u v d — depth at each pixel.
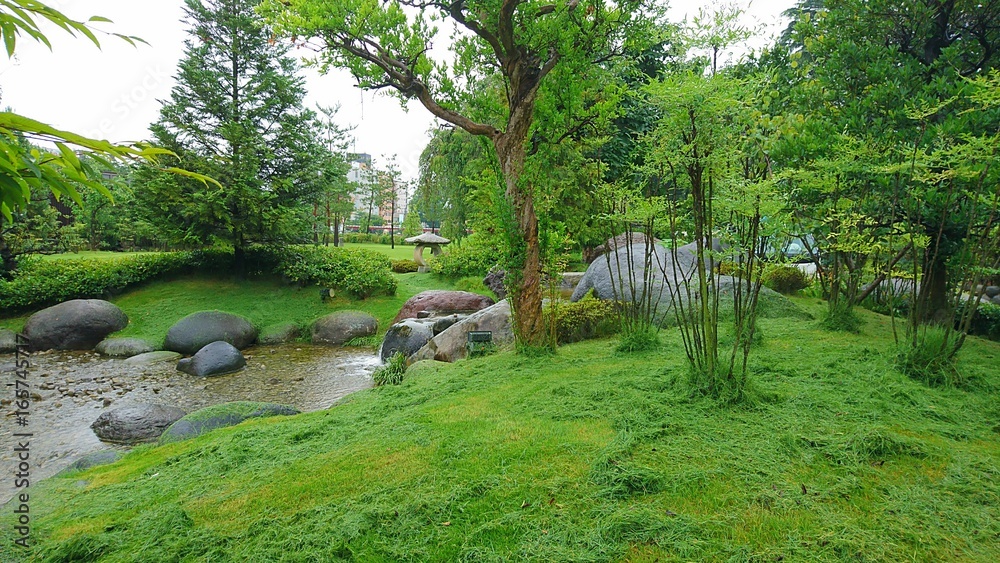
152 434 5.72
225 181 12.95
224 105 12.98
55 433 5.89
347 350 10.72
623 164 12.70
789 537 2.28
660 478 2.77
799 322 7.23
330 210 24.28
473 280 14.84
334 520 2.63
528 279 6.38
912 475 2.82
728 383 3.94
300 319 12.32
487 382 5.25
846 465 2.92
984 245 4.54
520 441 3.46
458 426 3.86
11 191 0.98
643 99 4.71
